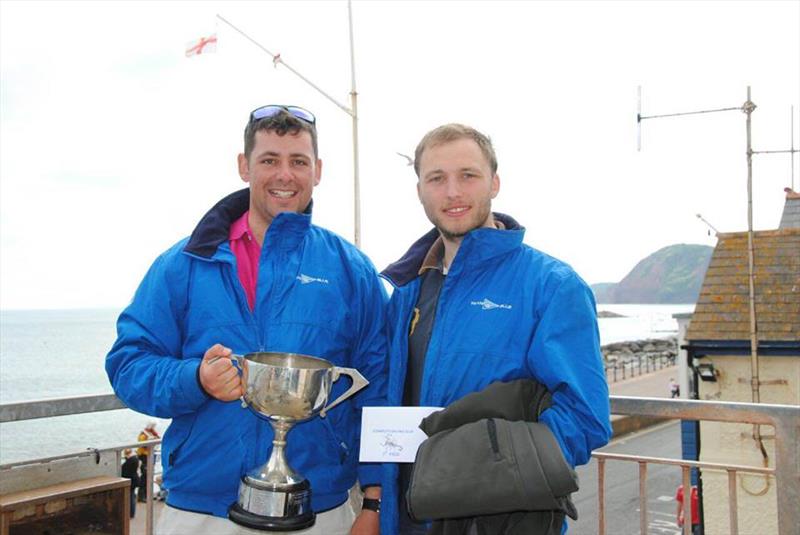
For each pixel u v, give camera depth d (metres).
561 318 1.82
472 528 1.75
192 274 2.20
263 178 2.22
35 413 2.42
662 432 22.95
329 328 2.21
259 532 1.92
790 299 8.95
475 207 2.04
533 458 1.61
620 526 11.61
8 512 2.29
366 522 2.22
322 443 2.21
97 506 2.54
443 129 2.10
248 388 1.93
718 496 8.42
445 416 1.80
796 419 2.27
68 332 160.00
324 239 2.36
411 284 2.23
